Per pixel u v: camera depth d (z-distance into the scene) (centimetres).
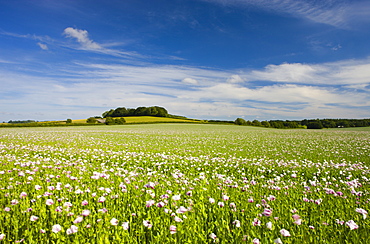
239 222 384
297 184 734
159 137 2945
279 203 507
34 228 366
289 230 383
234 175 900
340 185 718
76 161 1034
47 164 897
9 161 939
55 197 496
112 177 728
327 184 705
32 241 324
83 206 455
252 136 3444
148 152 1463
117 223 366
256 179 831
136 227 383
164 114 10894
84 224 372
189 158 1206
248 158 1330
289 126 9844
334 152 1595
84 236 347
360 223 405
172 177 768
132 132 3944
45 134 3031
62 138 2438
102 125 6912
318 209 477
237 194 575
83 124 6794
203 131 4591
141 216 415
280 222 405
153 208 462
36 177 685
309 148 1873
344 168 1018
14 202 427
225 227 385
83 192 533
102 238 335
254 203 510
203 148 1795
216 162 1144
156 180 711
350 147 1936
